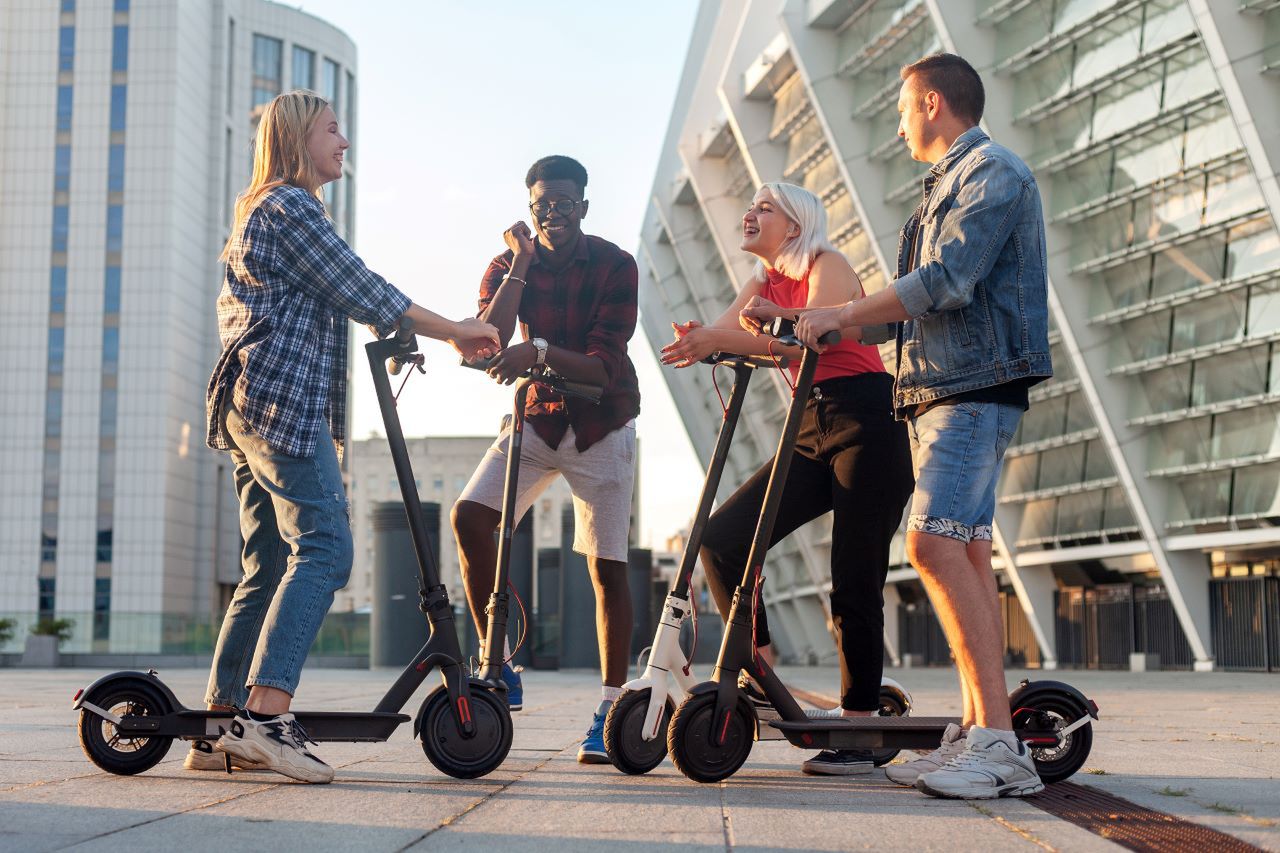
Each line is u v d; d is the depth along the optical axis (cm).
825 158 3428
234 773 409
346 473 8894
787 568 4706
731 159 3994
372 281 405
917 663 4141
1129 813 327
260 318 402
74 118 7281
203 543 7544
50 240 7225
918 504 383
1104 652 3102
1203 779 415
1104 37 2453
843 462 443
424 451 11212
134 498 7100
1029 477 3091
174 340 7244
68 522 7094
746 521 452
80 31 7319
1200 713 900
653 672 412
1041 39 2536
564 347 504
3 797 348
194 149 7562
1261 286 2386
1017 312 381
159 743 405
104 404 7150
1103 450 2873
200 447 7581
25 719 715
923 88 405
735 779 406
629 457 502
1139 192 2498
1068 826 303
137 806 330
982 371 379
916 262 402
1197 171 2378
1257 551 2642
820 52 3075
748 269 4031
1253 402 2417
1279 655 2589
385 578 2411
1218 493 2570
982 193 378
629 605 484
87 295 7206
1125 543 2820
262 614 432
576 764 450
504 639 457
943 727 399
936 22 2656
